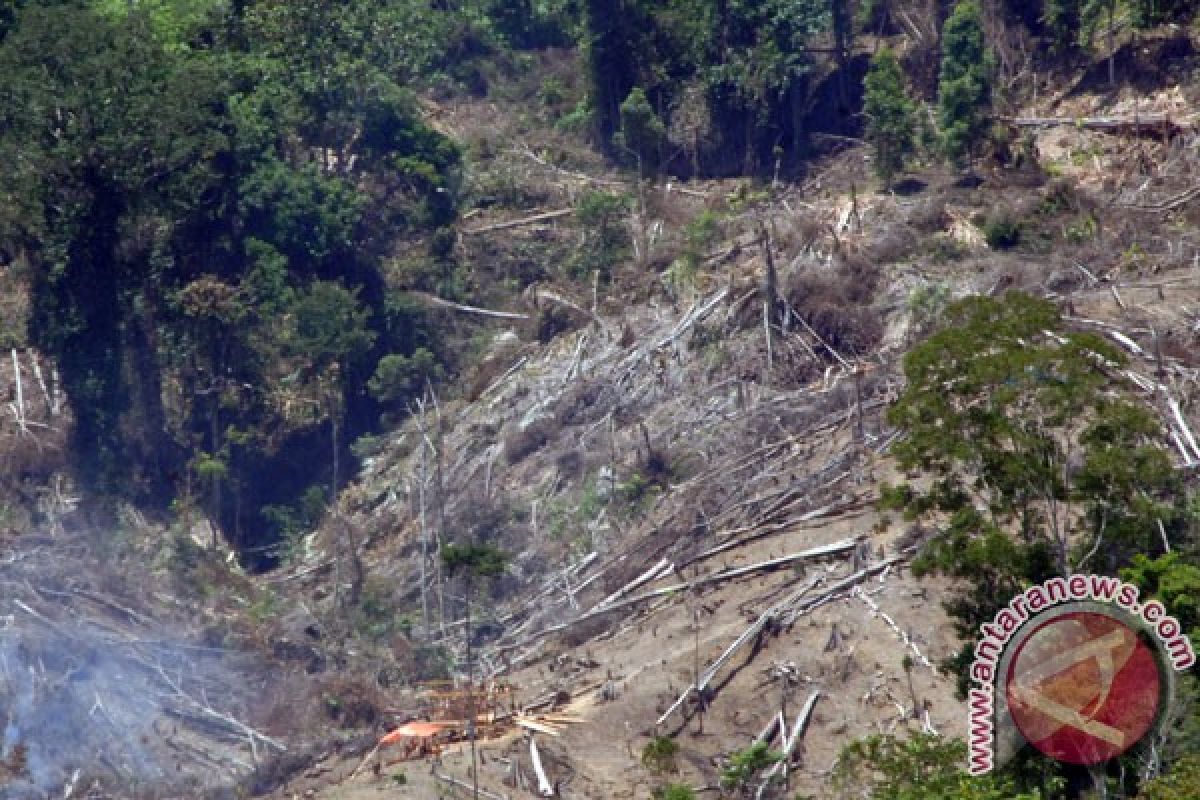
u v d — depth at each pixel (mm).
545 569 51500
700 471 51250
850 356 53656
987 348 33250
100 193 63062
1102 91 64062
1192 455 40094
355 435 61562
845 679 40594
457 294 64188
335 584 53844
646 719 41406
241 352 62125
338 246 63875
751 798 38281
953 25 62469
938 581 41594
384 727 44219
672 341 56375
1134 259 53844
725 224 61906
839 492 46438
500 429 57406
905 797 31281
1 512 60281
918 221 58812
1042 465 32562
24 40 62938
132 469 61500
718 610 44438
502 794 39188
